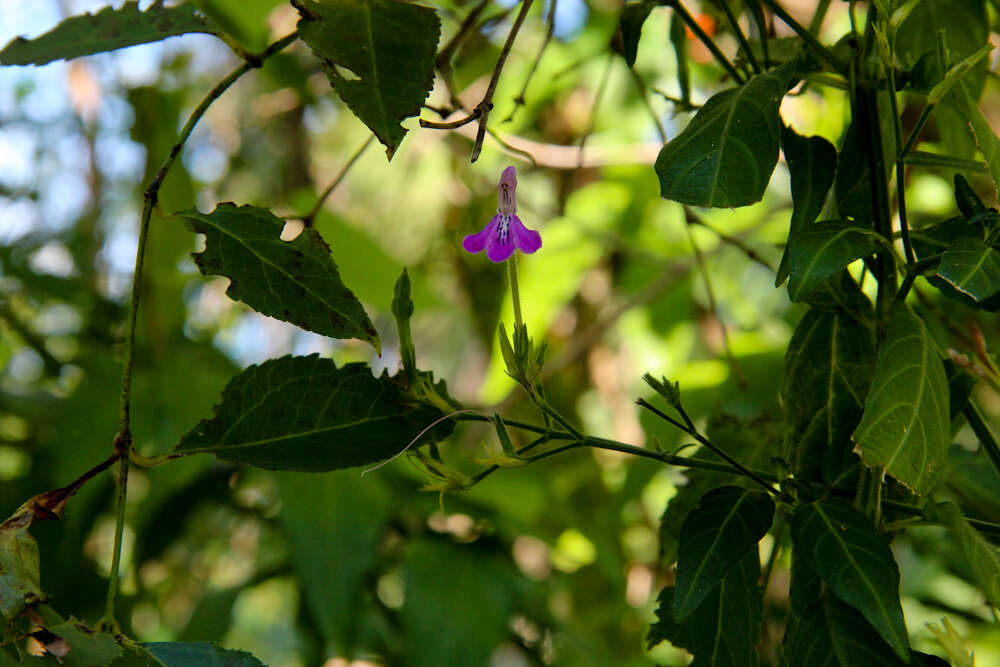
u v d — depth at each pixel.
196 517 1.14
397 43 0.70
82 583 0.93
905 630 0.69
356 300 0.71
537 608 1.00
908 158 0.73
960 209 0.71
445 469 0.72
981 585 0.69
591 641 1.10
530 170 1.32
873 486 0.72
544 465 1.26
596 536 1.11
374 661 1.00
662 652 1.15
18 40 0.72
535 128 1.29
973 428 0.74
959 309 0.78
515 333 0.72
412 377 0.73
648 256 1.26
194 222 0.71
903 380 0.69
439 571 0.92
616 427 1.34
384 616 0.96
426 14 0.70
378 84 0.69
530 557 1.28
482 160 1.28
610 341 1.38
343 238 0.91
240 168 1.46
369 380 0.73
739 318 1.30
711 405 0.98
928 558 0.92
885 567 0.69
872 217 0.74
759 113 0.69
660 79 1.19
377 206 1.44
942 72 0.72
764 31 0.75
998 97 1.02
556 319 1.41
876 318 0.74
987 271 0.68
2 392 1.07
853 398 0.74
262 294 0.71
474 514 0.95
